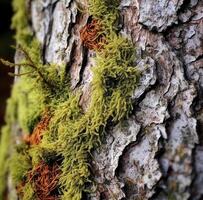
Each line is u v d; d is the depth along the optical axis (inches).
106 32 18.2
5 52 44.2
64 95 19.3
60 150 18.4
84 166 17.9
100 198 17.8
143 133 17.2
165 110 17.1
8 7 45.8
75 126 18.2
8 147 25.5
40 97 19.9
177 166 16.8
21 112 22.7
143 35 17.7
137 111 17.4
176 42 17.5
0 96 45.6
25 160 20.3
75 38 19.1
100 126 17.7
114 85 17.7
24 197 19.5
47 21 20.9
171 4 17.4
